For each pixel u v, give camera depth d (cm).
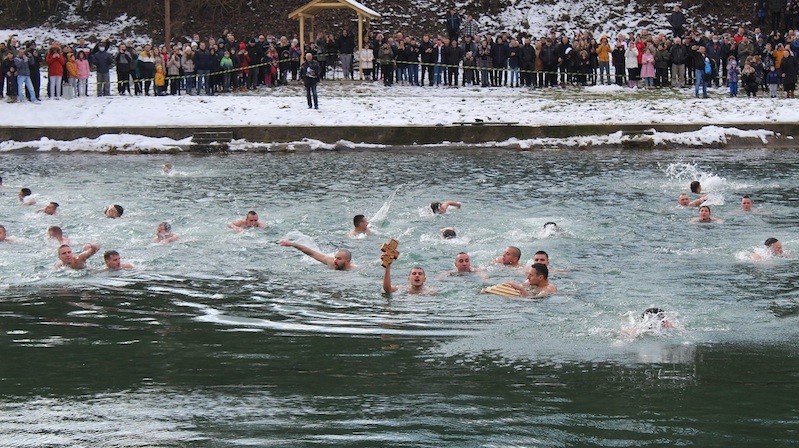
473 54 4156
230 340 1291
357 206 2284
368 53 4325
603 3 5266
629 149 3303
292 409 1019
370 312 1439
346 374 1138
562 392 1068
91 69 4791
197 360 1199
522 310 1441
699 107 3656
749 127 3397
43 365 1180
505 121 3509
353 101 3791
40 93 4009
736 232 1991
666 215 2175
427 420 984
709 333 1312
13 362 1193
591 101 3781
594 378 1117
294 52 4272
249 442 930
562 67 4116
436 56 4172
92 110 3631
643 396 1053
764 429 955
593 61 4166
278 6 5350
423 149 3347
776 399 1038
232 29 5253
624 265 1722
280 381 1113
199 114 3603
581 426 966
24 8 5381
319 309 1457
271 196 2431
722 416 991
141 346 1262
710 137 3334
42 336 1312
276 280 1644
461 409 1016
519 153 3231
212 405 1031
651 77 4038
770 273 1653
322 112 3625
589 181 2625
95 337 1308
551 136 3409
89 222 2130
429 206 2200
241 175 2789
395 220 2123
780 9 4669
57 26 5291
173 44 5134
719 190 2470
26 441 937
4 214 2227
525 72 4088
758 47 4109
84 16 5362
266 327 1357
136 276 1675
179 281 1641
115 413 1009
